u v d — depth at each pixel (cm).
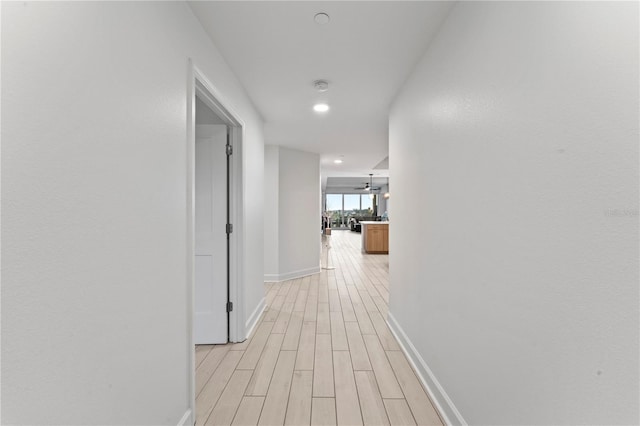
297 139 473
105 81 99
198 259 278
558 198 92
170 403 145
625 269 72
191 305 166
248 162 298
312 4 164
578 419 86
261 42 201
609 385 77
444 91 178
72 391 87
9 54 70
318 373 228
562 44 90
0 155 68
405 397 199
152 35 128
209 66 194
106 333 100
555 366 94
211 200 278
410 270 246
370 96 295
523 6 108
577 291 86
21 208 72
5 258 69
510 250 116
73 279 87
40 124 77
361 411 185
